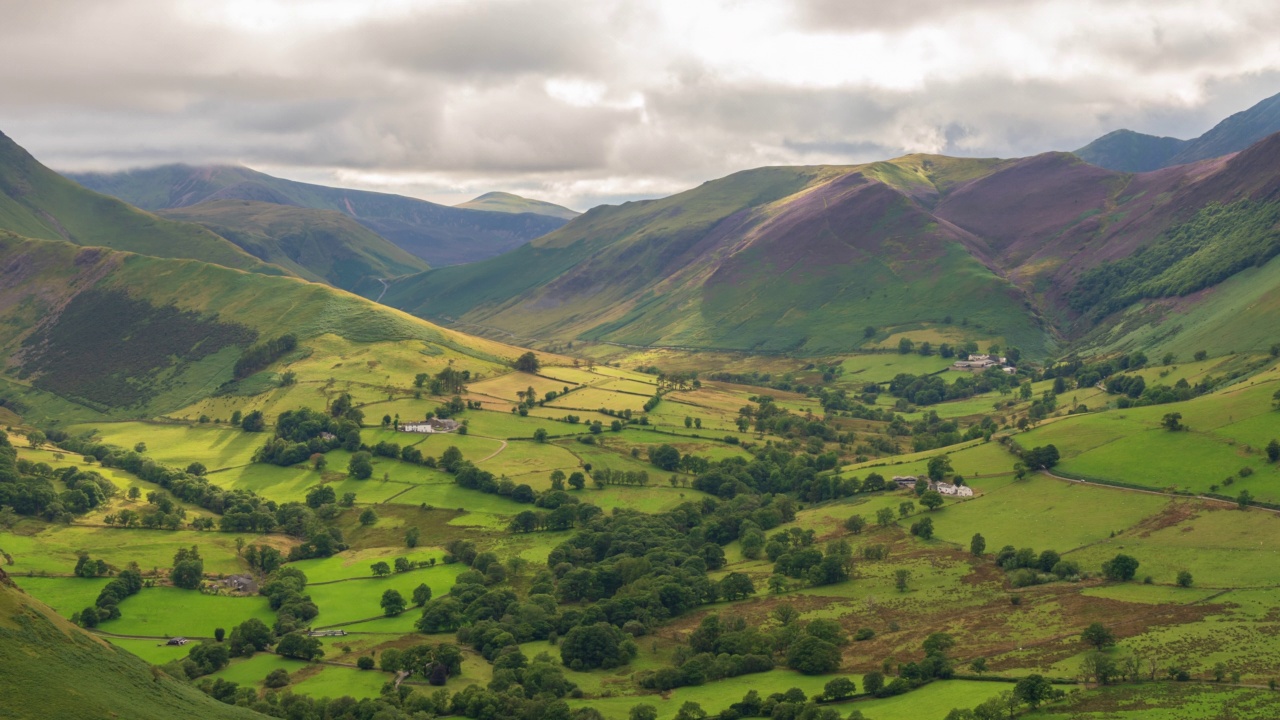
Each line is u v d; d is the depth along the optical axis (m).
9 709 112.75
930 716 142.88
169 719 126.94
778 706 152.38
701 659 178.88
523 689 169.62
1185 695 137.25
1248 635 155.75
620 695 169.62
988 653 168.38
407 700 164.00
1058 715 136.75
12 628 126.81
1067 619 177.62
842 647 183.00
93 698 122.75
